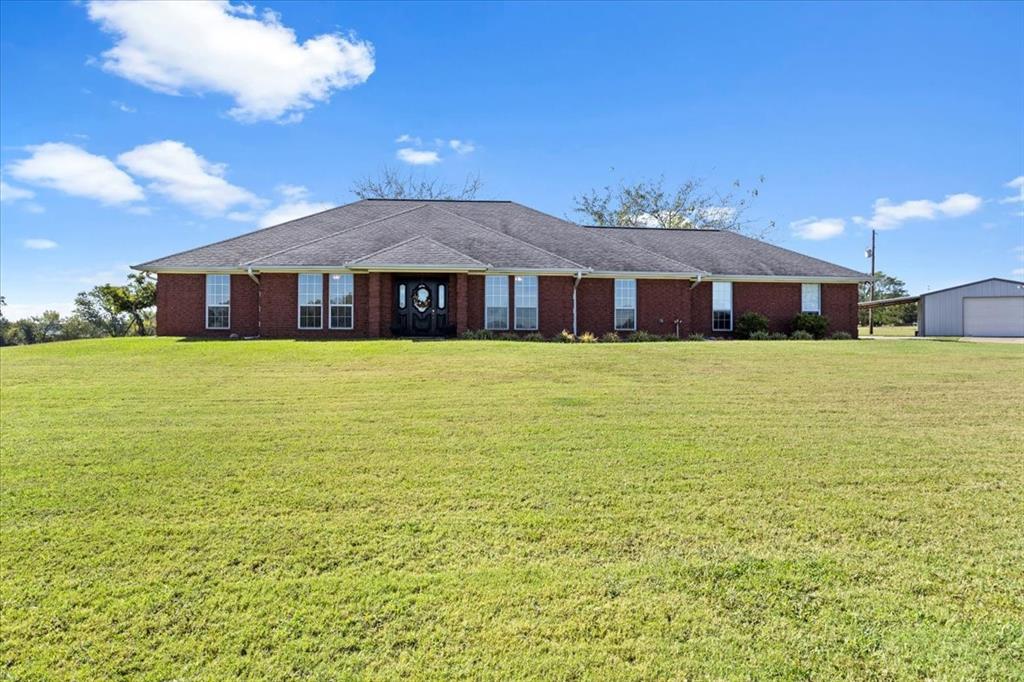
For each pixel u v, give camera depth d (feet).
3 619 10.10
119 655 9.15
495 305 71.15
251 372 41.09
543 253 73.77
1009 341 73.92
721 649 9.14
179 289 72.23
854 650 9.07
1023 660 8.76
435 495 16.03
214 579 11.48
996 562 11.84
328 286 69.67
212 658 9.07
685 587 11.02
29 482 17.20
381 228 78.28
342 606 10.47
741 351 52.80
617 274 74.79
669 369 41.63
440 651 9.18
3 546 12.92
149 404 29.63
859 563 11.87
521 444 21.35
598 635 9.55
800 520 14.14
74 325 155.02
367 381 36.58
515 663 8.87
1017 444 21.09
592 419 25.57
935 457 19.44
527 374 39.17
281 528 13.88
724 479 17.21
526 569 11.78
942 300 107.65
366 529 13.82
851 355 50.34
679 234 94.63
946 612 10.05
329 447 21.09
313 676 8.61
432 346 54.19
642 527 13.80
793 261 86.12
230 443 21.71
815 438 22.09
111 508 15.15
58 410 28.19
